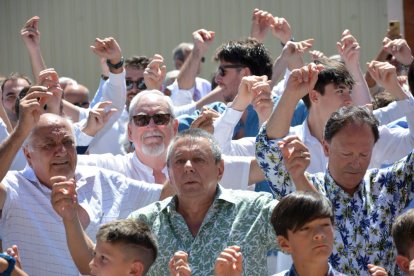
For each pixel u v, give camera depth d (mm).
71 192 10438
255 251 10242
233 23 22922
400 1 22422
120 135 16016
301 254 9328
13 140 11016
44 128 11445
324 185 10648
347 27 22656
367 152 10469
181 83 16922
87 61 23375
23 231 11375
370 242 10414
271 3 22781
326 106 12039
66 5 23375
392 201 10586
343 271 10336
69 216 10398
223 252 9156
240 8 22859
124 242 9469
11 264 9656
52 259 11328
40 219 11391
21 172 11617
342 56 14102
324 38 22703
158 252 10281
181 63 20375
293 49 14852
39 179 11539
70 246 10398
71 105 16656
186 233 10359
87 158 12891
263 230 10305
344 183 10547
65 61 23406
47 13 23438
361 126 10469
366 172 10773
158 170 12867
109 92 15625
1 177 10977
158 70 15422
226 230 10312
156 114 12750
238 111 12828
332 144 10539
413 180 10656
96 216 11594
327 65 12125
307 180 10289
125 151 15961
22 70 23531
